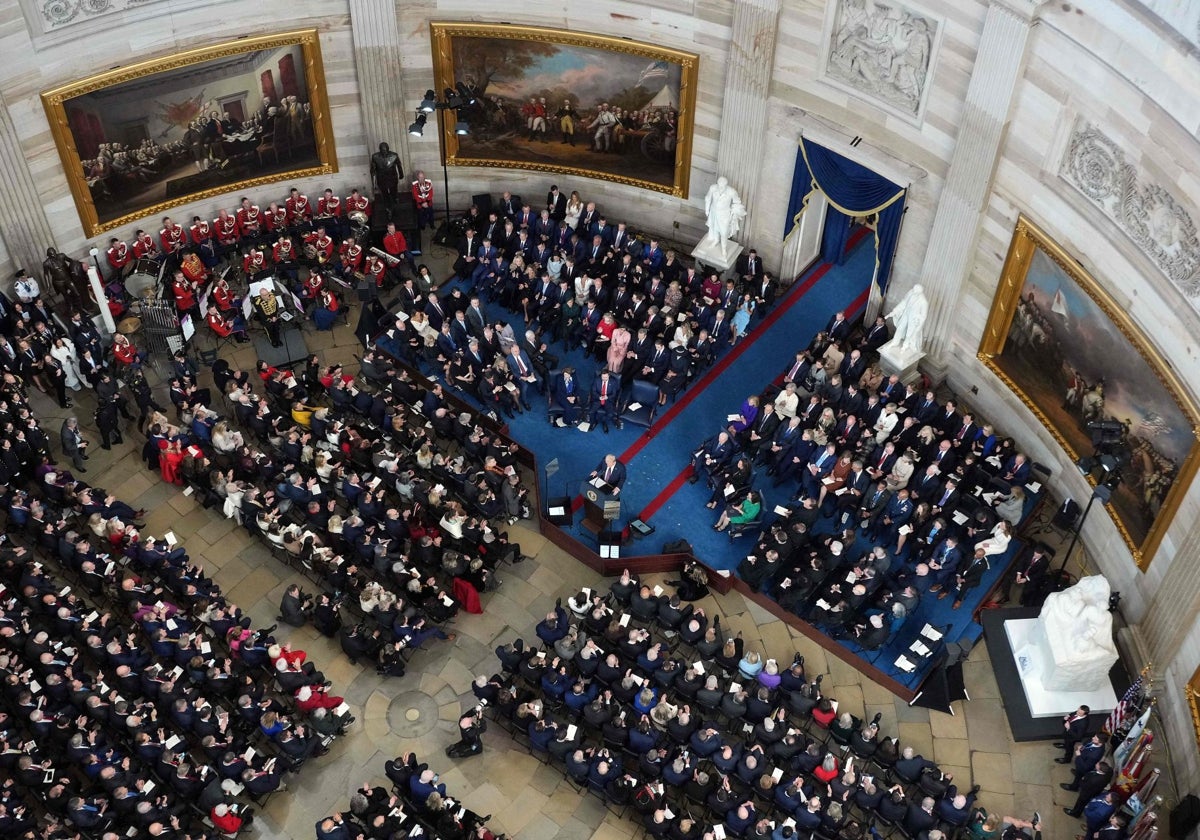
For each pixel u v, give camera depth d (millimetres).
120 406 32969
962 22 27938
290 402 32656
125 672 27078
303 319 35938
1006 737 27875
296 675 27406
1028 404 30750
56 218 34375
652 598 28688
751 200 35281
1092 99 25656
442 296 36125
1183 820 25656
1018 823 25172
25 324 33500
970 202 29703
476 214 37094
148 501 31797
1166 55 23469
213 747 26094
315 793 27078
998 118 27969
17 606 27906
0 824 24438
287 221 37219
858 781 26203
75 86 32344
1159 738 27344
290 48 34531
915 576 28859
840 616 28688
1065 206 27484
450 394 33844
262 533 30406
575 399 33125
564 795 27141
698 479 32250
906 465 30109
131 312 35438
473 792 27125
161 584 29312
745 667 27766
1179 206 24469
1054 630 27672
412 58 35469
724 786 25594
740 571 29859
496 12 34469
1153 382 26469
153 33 32875
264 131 35781
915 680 28516
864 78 30891
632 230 38094
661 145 35781
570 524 31328
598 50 34250
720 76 33594
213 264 36500
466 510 31406
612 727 26797
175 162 35188
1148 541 27375
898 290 33594
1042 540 30812
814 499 30516
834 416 31609
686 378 33625
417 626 28719
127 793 25359
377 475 31422
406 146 37156
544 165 37250
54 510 30453
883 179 32062
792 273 36281
